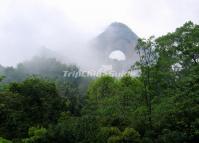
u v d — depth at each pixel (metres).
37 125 48.69
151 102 39.94
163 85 40.44
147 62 39.66
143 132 36.75
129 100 42.84
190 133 31.84
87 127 38.91
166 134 32.62
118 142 33.62
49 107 54.62
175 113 33.69
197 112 32.22
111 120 39.44
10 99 54.25
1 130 49.41
